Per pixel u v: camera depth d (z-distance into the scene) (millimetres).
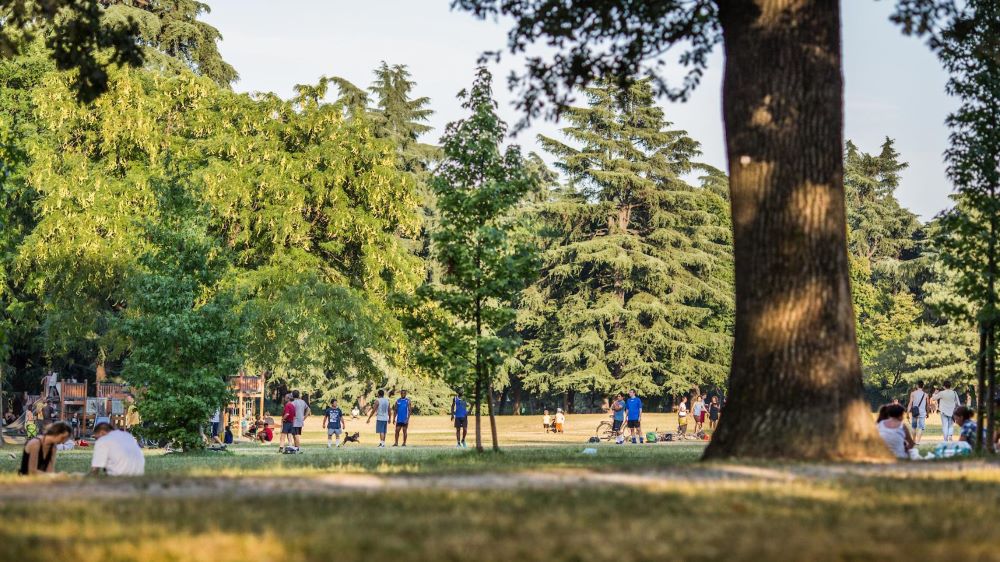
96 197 42781
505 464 16781
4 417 55688
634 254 68062
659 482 11289
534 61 18641
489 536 7480
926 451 22266
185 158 40719
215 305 29969
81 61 18766
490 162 21906
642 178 68812
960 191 21609
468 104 22172
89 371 63594
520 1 18234
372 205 47500
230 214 44000
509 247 22828
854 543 7301
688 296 69688
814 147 15180
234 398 30469
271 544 7031
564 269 68438
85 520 8211
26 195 47188
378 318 46125
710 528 7895
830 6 15469
